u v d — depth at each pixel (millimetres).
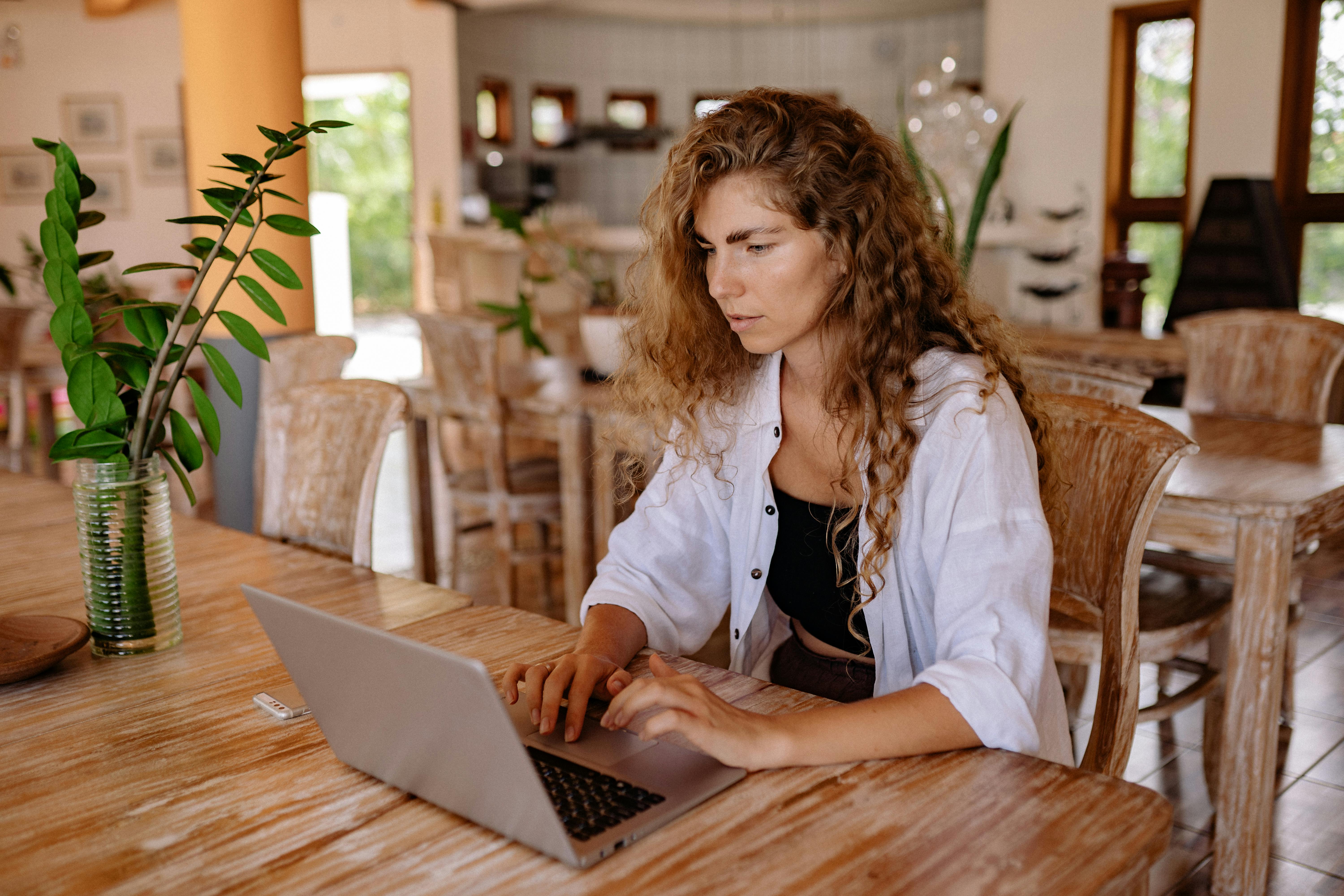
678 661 1237
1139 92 6793
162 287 8578
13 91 8188
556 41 10234
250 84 3359
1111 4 6672
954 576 1088
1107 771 1403
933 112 6266
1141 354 3770
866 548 1217
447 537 3607
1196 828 2162
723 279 1158
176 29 8430
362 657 833
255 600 907
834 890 757
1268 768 1871
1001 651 1017
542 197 10164
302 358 2785
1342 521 1980
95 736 1062
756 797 893
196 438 1329
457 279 7844
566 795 895
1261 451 2250
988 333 1248
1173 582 2248
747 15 10109
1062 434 1487
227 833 867
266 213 3414
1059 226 7043
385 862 815
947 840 819
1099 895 759
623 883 774
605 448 2914
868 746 949
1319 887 1948
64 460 1226
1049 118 7020
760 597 1364
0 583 1568
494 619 1374
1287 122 6141
